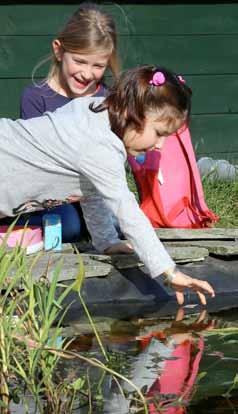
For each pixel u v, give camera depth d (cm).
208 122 831
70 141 487
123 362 443
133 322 508
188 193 632
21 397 398
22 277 434
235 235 610
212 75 830
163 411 389
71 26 573
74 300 515
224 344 474
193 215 634
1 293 449
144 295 542
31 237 548
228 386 416
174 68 822
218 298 556
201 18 823
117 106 477
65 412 386
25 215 564
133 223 475
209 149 833
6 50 775
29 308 414
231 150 840
